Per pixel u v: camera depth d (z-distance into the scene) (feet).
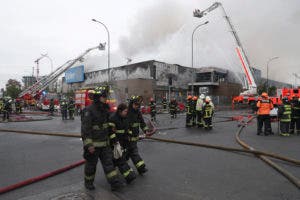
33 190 16.21
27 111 124.06
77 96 94.02
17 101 100.73
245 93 129.39
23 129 50.31
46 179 18.44
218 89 183.52
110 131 16.76
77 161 23.16
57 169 20.47
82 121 15.39
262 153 24.49
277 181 17.65
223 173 19.49
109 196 14.88
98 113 15.60
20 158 24.85
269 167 21.08
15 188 16.44
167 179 18.11
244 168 20.81
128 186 16.70
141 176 18.81
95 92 15.66
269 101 39.29
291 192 15.65
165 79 160.56
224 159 23.81
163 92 155.74
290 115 38.99
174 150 27.96
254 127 50.83
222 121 63.10
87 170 15.87
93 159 15.74
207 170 20.26
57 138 38.29
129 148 18.98
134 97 19.04
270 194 15.33
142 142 32.91
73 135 39.32
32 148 30.17
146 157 24.68
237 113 100.94
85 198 14.53
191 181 17.66
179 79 171.22
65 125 58.85
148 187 16.52
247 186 16.66
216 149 28.37
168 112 106.83
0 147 30.96
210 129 47.09
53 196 14.87
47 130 48.32
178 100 156.35
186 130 45.78
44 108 126.31
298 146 29.84
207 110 47.19
